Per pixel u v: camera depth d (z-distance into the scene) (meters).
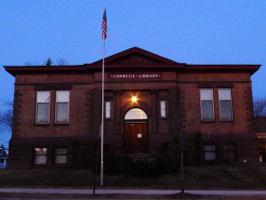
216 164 25.89
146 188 18.58
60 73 27.28
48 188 18.81
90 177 21.41
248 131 26.75
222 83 27.41
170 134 25.77
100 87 26.66
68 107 26.88
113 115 26.27
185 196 15.05
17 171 24.12
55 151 26.28
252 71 28.03
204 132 26.52
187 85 27.25
